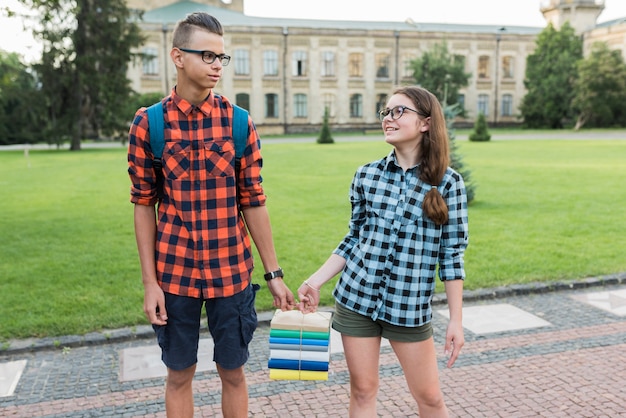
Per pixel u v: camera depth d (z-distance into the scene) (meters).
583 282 5.56
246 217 2.36
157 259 2.24
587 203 10.50
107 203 11.25
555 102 50.03
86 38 30.50
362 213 2.41
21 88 30.45
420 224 2.26
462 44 52.16
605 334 4.34
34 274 6.06
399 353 2.35
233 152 2.21
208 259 2.22
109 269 6.26
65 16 29.88
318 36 49.12
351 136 43.84
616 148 24.70
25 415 3.22
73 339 4.25
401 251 2.27
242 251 2.30
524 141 31.20
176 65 2.11
